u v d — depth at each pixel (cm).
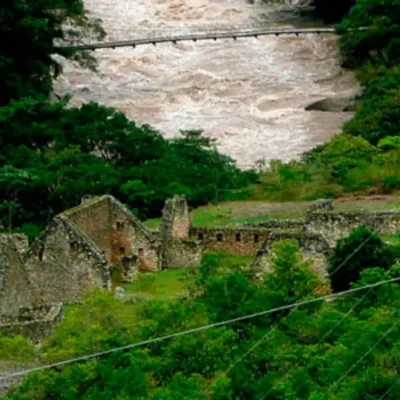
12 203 17638
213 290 11475
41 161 19775
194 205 16988
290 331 10888
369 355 10200
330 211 14662
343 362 10138
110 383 9919
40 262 13150
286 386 9862
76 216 13575
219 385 9850
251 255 14138
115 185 17938
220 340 10450
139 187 17612
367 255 12562
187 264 14112
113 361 10244
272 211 16038
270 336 10700
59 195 17975
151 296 12875
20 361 10475
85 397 9831
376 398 9681
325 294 11925
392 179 16900
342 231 14288
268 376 10081
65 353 10400
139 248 14088
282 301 11400
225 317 11150
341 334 10694
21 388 9931
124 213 14088
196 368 10281
